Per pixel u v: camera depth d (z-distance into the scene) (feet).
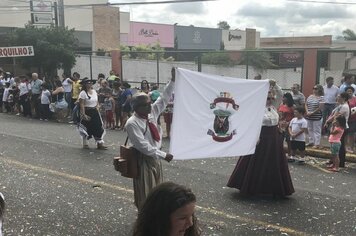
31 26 78.54
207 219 18.44
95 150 33.22
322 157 32.71
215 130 18.26
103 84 46.11
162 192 6.07
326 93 38.91
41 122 50.29
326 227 17.72
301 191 22.95
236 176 21.79
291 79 59.52
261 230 17.33
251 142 19.11
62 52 75.92
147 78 75.15
